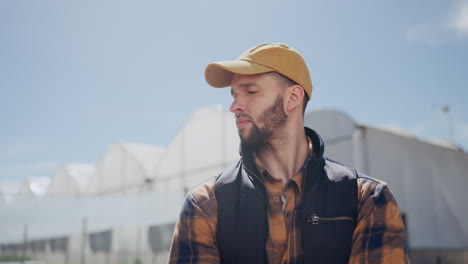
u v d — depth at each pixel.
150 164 15.04
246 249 0.73
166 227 12.82
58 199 9.76
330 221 0.72
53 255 16.28
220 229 0.75
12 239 9.52
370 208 0.74
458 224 10.95
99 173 16.19
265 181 0.76
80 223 9.96
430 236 10.15
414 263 9.62
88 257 14.88
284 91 0.78
